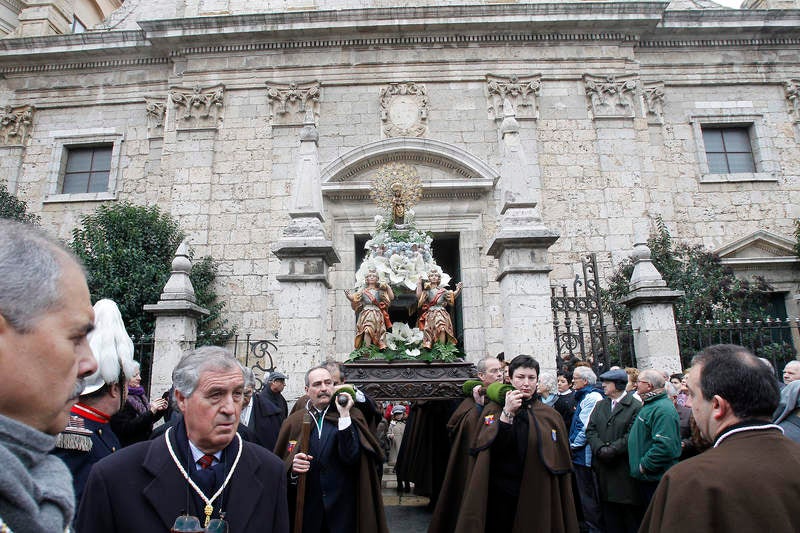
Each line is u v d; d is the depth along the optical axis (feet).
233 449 8.21
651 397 15.78
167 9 59.26
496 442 14.32
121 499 7.43
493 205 46.52
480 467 13.87
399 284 21.65
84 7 65.98
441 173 47.47
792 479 6.60
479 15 49.55
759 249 48.34
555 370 22.38
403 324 21.26
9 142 52.75
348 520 14.01
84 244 42.73
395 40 50.26
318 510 13.64
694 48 52.49
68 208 50.96
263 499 8.04
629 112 49.37
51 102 53.62
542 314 22.88
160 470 7.69
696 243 48.24
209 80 50.47
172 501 7.50
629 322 36.78
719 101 51.85
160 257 43.93
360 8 49.37
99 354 9.80
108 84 53.57
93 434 9.42
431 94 49.57
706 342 32.86
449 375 19.84
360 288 22.00
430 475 23.08
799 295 46.83
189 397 7.87
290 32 49.80
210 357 8.10
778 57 52.65
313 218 25.14
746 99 51.98
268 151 48.73
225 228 47.16
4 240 4.16
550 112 49.37
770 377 7.63
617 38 50.65
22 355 3.95
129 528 7.28
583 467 19.66
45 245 4.39
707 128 52.11
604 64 50.34
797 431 12.48
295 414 15.06
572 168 48.11
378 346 20.66
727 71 52.13
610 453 16.56
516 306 22.95
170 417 15.99
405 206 24.76
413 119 48.88
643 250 28.02
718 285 37.88
